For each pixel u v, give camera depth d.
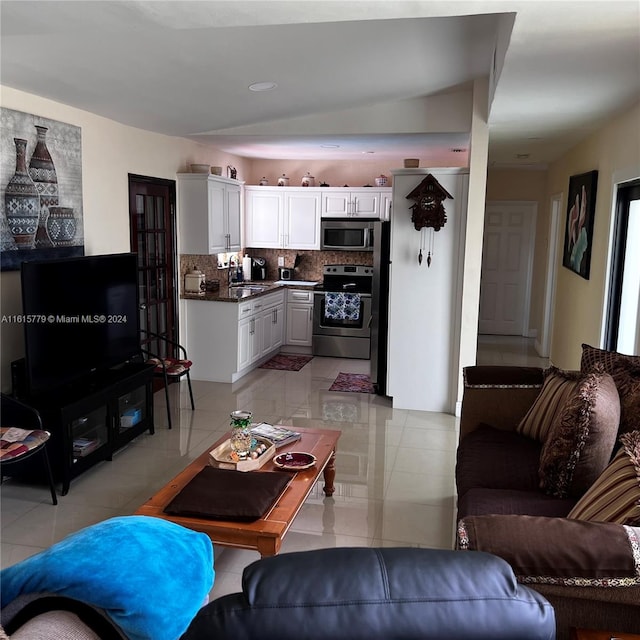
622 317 4.40
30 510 3.44
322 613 1.02
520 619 1.04
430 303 5.25
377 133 5.47
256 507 2.53
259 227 7.89
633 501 1.64
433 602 1.03
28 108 3.92
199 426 4.91
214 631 1.02
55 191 4.18
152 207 5.66
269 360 7.31
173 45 3.24
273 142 6.30
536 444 3.12
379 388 5.90
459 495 2.74
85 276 4.04
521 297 9.08
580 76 3.13
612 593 1.50
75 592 1.00
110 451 4.11
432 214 5.02
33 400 3.73
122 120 4.91
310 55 3.65
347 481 3.91
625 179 4.07
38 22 2.69
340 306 7.39
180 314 6.26
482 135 4.88
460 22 3.24
